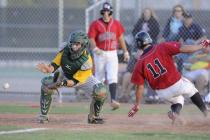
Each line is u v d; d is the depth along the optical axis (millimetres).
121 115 25781
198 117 24141
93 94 21938
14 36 56219
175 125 21891
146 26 33156
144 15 33312
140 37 21734
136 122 23047
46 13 57375
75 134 19016
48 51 53719
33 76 47062
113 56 29531
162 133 19422
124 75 32750
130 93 33188
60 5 35500
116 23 29672
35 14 56844
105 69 29672
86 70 21938
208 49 32094
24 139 17797
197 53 32250
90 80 22109
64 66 21672
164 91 21922
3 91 34750
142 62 21703
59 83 21594
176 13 33344
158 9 59656
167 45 21594
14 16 56219
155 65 21656
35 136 18453
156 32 33188
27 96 35219
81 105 30688
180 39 33188
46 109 22406
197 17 53125
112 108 27609
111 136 18578
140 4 40062
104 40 29375
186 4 60438
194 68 32000
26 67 54281
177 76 21812
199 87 31859
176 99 22172
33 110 27453
